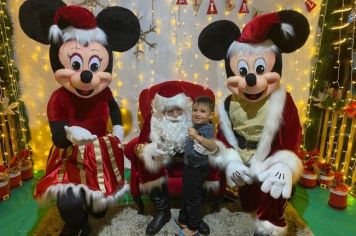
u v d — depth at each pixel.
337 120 2.84
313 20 2.70
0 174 2.44
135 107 2.87
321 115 2.89
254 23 1.96
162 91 2.04
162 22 2.67
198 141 1.90
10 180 2.59
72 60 1.92
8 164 2.67
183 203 2.06
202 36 2.10
